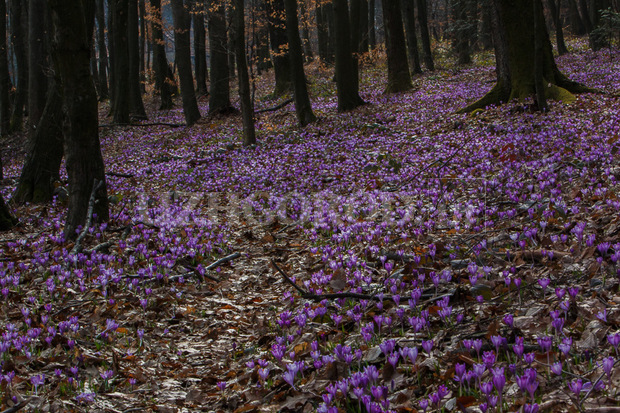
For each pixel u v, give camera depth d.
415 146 14.22
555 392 2.87
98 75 42.16
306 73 38.97
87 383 4.17
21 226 10.70
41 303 6.16
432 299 4.65
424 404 2.70
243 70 18.27
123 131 27.58
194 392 3.97
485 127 13.94
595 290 4.18
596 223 5.88
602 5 36.44
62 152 13.54
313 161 14.91
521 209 7.30
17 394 3.79
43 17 19.38
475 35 35.31
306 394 3.48
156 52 35.78
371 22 41.47
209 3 25.73
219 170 15.90
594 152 8.84
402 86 26.23
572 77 21.83
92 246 8.51
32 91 19.22
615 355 3.08
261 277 7.06
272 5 28.59
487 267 4.98
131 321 5.60
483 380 3.15
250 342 4.98
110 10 32.97
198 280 6.81
